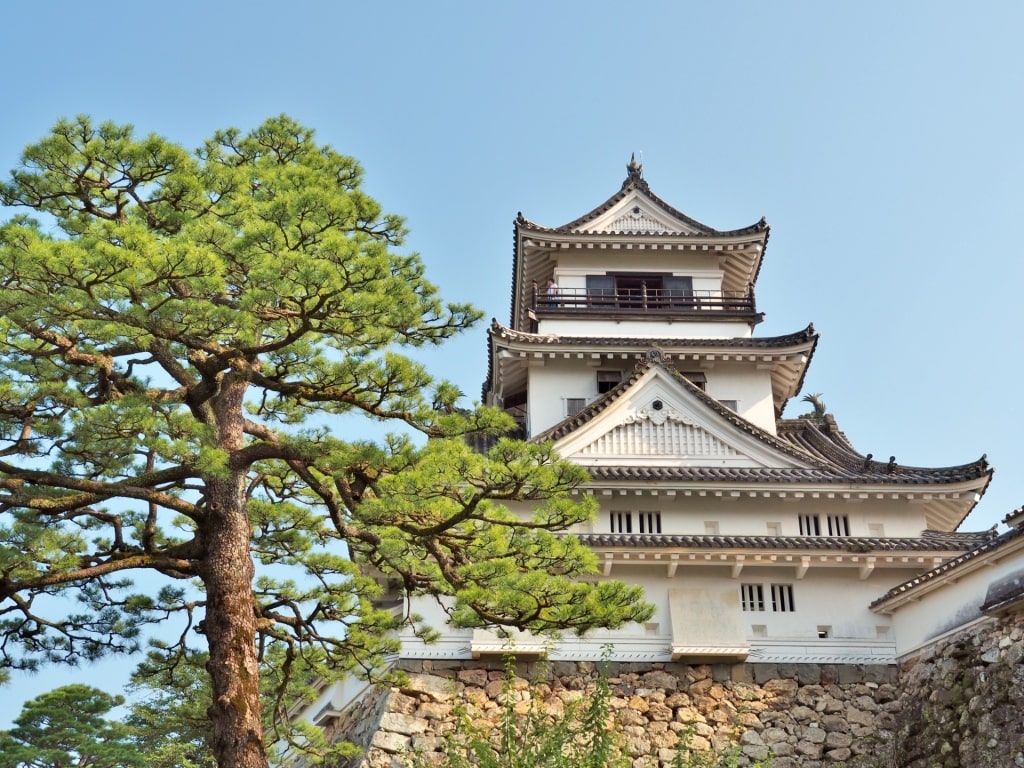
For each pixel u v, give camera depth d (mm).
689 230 35531
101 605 17641
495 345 31109
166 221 16719
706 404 28609
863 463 28375
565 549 15930
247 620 15211
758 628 23656
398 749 20891
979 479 25547
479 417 15539
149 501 15406
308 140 20750
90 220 16453
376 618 18328
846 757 22250
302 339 15562
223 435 16562
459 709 15570
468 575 15781
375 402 16031
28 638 16797
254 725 14383
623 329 33375
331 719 25672
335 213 14914
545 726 14398
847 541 24016
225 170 17203
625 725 22078
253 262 14922
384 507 14797
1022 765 18219
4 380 15023
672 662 23156
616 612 15516
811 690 23062
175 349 16062
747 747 22172
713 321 33375
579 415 28375
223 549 15492
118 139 16516
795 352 31453
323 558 18312
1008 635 19938
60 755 37156
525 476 14922
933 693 21500
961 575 21422
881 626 23859
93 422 14367
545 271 36062
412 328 15984
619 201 35781
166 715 38719
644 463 27906
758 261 35562
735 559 23688
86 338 14875
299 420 18750
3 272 13438
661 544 23500
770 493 25719
